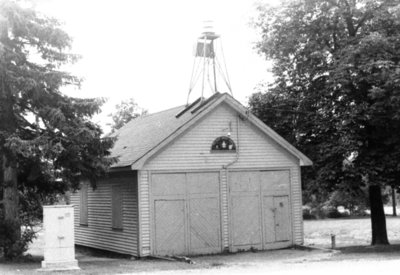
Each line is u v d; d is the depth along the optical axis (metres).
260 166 23.94
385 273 14.48
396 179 25.25
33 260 20.23
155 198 21.56
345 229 43.75
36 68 19.92
